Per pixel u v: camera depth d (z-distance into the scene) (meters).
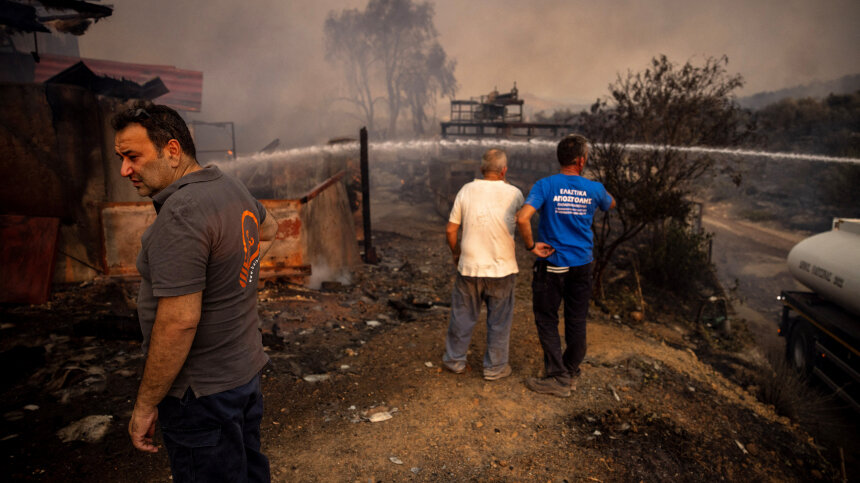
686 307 6.72
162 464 2.51
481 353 4.13
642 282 7.21
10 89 4.97
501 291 3.43
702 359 5.22
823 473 3.25
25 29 6.99
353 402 3.29
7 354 3.47
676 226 7.63
